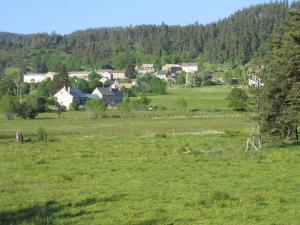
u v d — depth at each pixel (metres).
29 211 21.64
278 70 52.16
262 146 50.12
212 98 194.00
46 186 28.98
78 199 24.30
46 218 20.08
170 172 33.66
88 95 198.62
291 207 21.67
